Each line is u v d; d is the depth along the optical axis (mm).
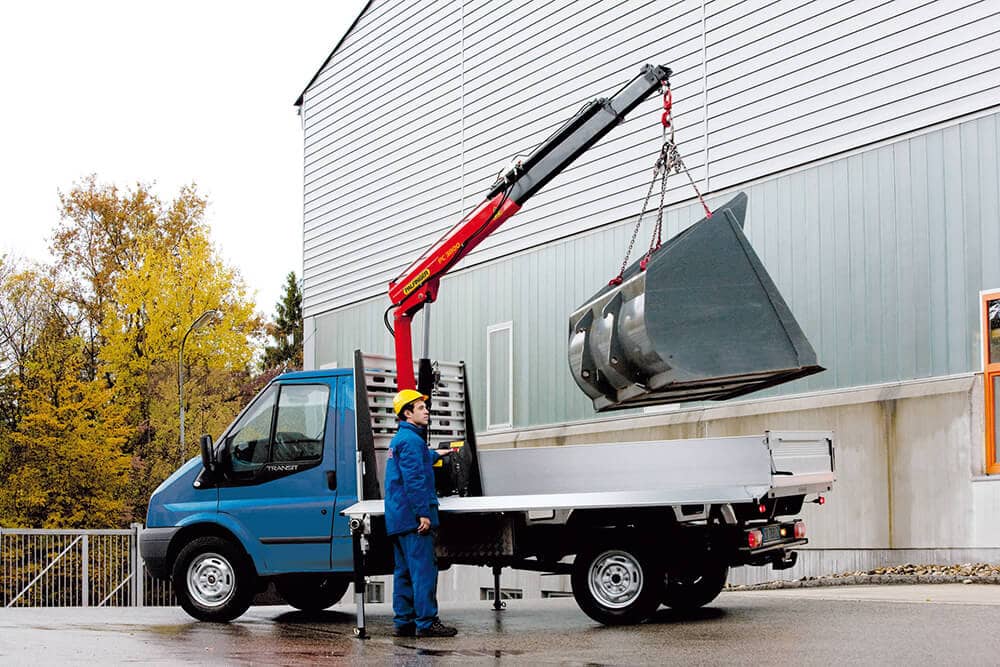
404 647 8562
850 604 10328
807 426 14602
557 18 19391
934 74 13734
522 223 19734
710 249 10000
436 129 22016
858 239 14359
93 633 9703
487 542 9602
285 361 82250
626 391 10281
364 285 23781
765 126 15711
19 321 40812
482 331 20484
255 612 12172
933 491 13188
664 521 9305
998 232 12922
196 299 41969
